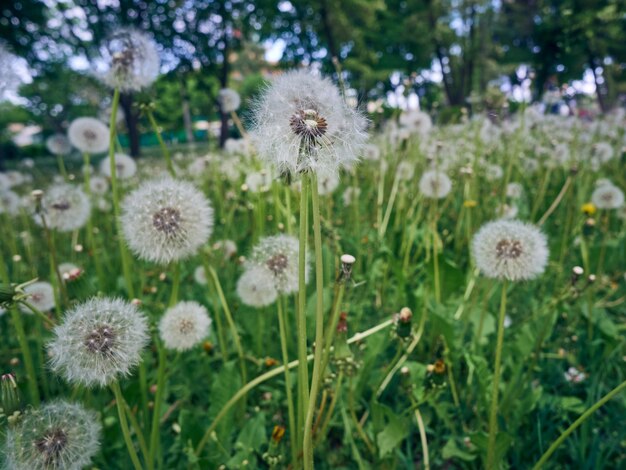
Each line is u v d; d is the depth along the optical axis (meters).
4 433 0.20
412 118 0.70
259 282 0.27
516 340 0.37
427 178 0.52
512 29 3.66
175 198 0.25
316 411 0.31
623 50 3.01
